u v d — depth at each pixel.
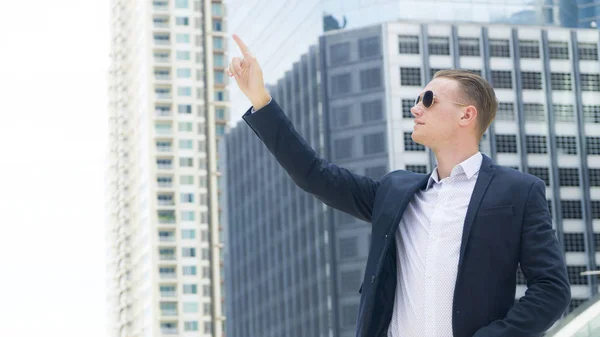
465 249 3.21
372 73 71.62
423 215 3.36
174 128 121.12
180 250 117.81
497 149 72.00
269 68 81.75
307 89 75.25
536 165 72.31
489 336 3.11
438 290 3.22
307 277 75.06
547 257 3.21
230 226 87.69
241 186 86.06
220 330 115.75
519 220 3.24
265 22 82.94
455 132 3.41
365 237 71.06
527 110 72.75
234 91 89.00
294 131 3.57
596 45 74.44
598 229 72.25
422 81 71.44
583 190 72.62
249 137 84.81
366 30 72.25
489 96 3.45
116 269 132.38
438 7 72.44
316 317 73.56
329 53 73.25
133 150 128.38
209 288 117.75
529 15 73.81
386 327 3.37
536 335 3.16
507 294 3.23
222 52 127.38
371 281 3.37
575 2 74.75
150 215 118.81
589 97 73.62
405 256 3.36
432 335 3.21
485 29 72.81
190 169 120.50
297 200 76.44
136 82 127.94
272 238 80.31
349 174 3.63
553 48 73.75
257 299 82.81
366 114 71.38
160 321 116.00
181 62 123.25
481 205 3.26
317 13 74.06
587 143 73.38
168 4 124.38
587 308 41.19
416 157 70.19
